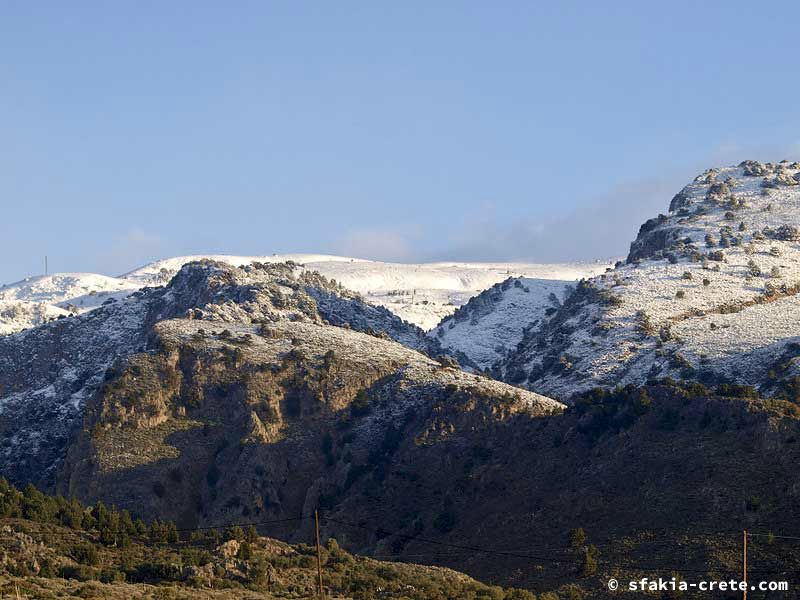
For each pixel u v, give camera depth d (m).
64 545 156.25
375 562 169.00
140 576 150.75
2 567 147.25
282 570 157.50
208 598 141.75
